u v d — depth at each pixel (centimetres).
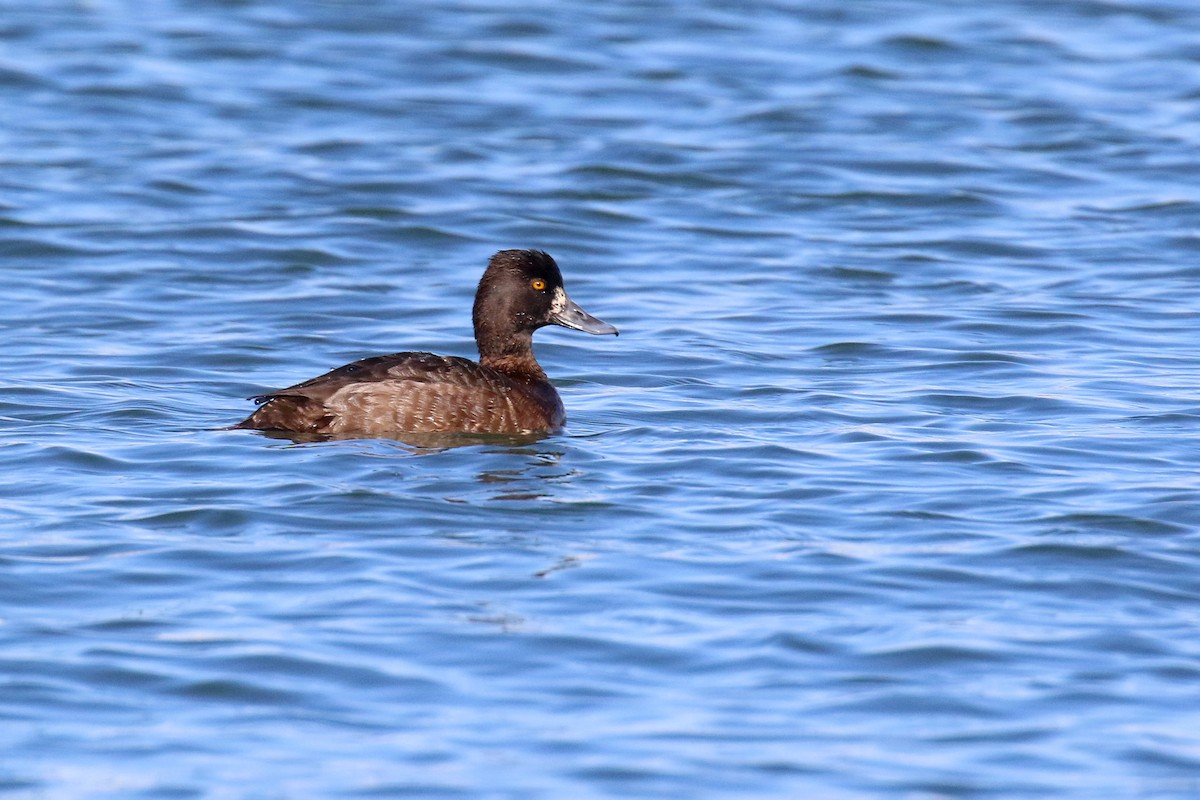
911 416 1583
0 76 3127
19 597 1088
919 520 1266
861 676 999
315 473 1359
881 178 2681
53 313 1981
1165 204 2531
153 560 1159
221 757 894
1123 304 2059
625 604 1095
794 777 880
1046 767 895
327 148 2789
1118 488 1341
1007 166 2742
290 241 2327
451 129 2920
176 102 3031
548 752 904
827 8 3756
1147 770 892
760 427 1548
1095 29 3603
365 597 1098
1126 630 1065
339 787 864
